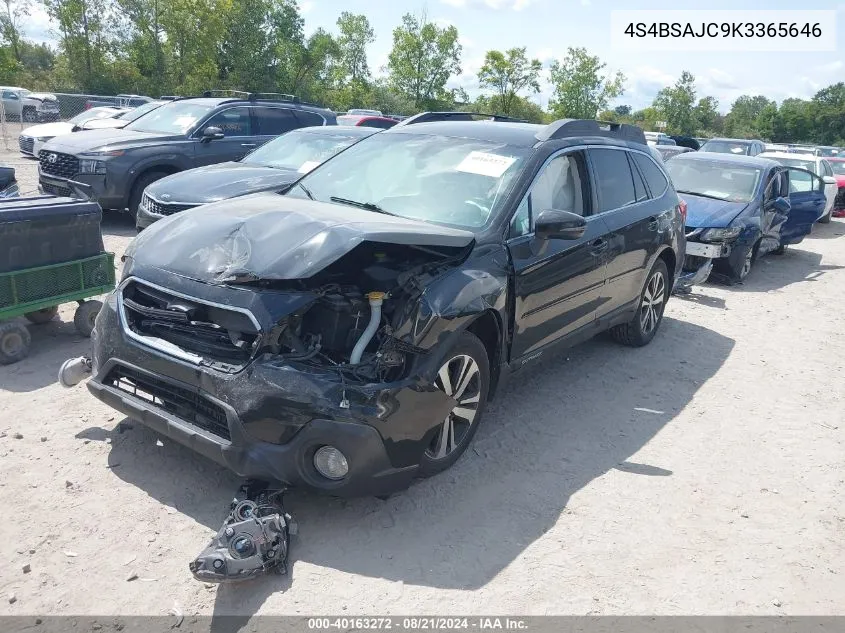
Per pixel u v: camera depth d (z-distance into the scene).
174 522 3.50
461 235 3.91
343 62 66.06
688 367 6.40
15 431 4.21
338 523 3.59
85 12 47.06
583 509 3.94
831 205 17.52
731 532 3.85
